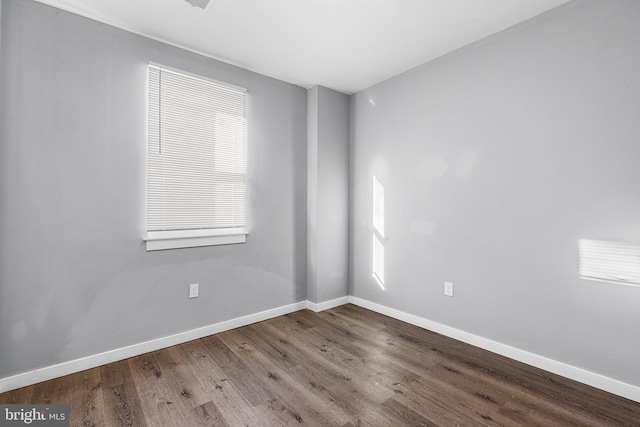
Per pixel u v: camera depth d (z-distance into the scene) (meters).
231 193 2.89
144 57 2.41
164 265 2.52
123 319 2.33
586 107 1.98
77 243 2.15
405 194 3.06
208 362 2.29
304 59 2.80
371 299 3.44
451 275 2.71
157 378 2.07
